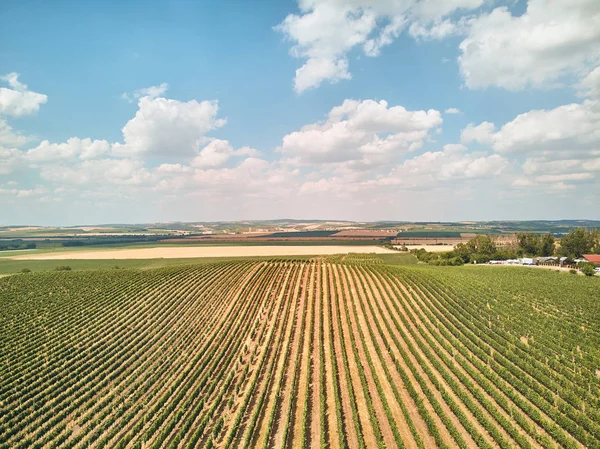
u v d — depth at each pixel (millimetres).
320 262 114375
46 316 66125
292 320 62969
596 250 127312
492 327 56531
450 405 34750
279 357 49438
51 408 39062
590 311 60688
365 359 47531
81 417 37500
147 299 75562
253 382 41688
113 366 47688
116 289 81125
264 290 81750
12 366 47906
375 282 86438
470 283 81062
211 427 34969
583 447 29281
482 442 29500
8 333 58531
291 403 35844
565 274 93312
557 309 63438
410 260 132250
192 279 90438
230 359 48125
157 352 52469
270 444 31719
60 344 54938
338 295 78062
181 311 69125
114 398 40625
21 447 32250
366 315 63938
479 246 144500
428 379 42000
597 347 46688
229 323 61094
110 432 33469
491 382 40812
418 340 50250
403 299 74125
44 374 45719
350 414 35719
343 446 29750
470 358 44906
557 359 43969
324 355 49250
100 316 66312
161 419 35125
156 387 41406
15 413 37000
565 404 33875
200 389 40812
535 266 116750
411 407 36344
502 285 78625
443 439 31453
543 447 29922
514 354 45812
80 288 81562
